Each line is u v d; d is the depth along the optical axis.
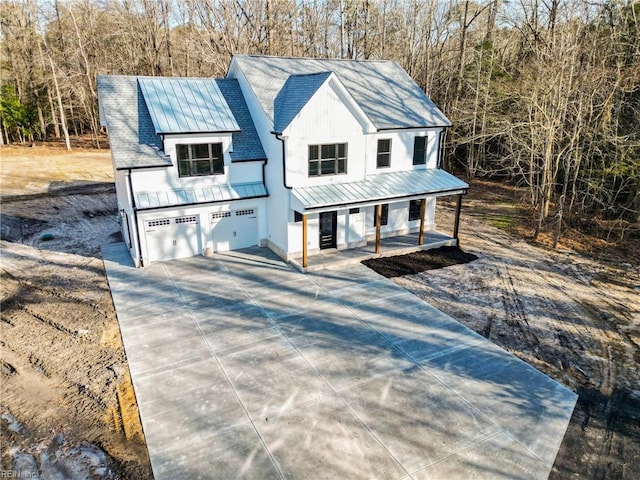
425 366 12.94
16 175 35.94
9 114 49.94
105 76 21.17
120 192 21.95
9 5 50.31
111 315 15.88
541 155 25.75
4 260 20.73
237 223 21.66
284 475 9.20
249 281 18.47
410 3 43.00
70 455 9.80
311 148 19.41
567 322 15.48
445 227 25.44
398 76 25.45
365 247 21.88
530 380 12.37
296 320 15.46
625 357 13.52
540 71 23.02
